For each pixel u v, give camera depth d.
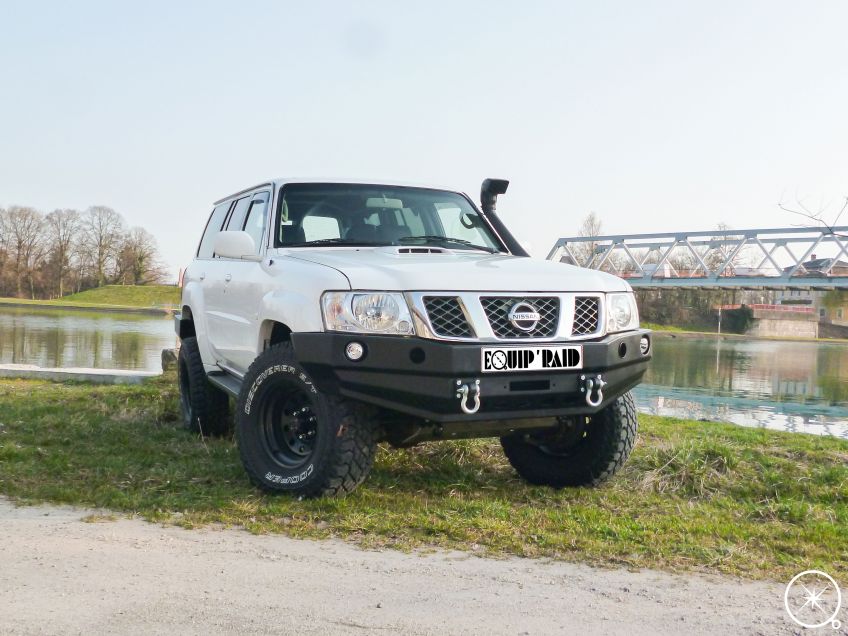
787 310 73.56
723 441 6.75
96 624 2.61
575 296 4.30
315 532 3.84
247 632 2.60
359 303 4.05
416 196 5.73
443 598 3.03
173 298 95.75
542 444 5.10
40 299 101.69
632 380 4.54
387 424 4.44
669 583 3.33
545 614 2.91
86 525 3.86
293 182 5.46
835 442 7.36
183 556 3.41
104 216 102.69
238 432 4.62
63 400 8.09
